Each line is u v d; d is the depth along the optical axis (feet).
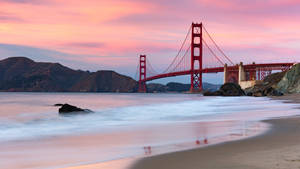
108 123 57.00
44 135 40.83
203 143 30.58
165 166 20.88
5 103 164.25
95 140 35.47
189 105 126.21
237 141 30.40
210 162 21.31
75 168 21.81
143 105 130.62
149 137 36.88
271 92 238.27
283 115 62.54
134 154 26.48
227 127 43.88
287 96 208.74
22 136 39.96
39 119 65.26
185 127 46.42
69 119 65.98
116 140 35.14
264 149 25.31
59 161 24.86
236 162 20.81
